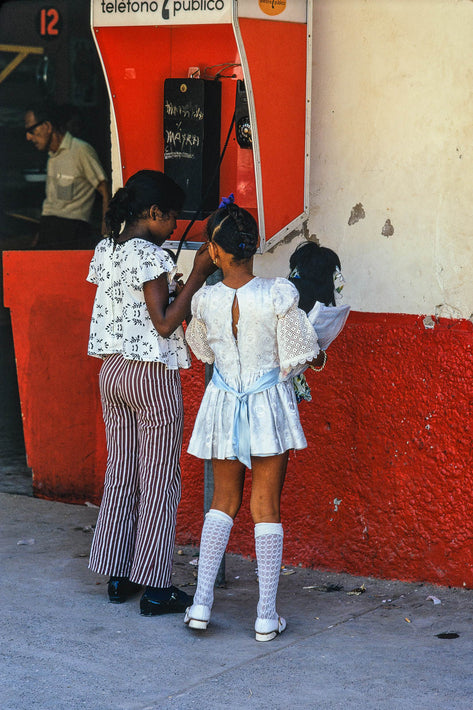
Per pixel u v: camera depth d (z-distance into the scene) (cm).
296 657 403
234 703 361
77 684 377
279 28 467
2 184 629
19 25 611
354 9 480
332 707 357
